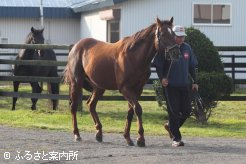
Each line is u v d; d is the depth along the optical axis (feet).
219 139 43.39
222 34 98.84
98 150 37.68
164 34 37.19
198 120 52.54
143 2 96.68
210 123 53.57
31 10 114.52
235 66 59.77
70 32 118.21
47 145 39.14
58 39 117.39
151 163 33.50
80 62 43.27
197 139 43.32
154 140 42.37
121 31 96.43
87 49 42.96
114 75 40.42
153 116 57.77
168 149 38.32
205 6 98.22
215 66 54.24
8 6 113.19
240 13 99.30
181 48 39.22
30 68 63.05
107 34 102.12
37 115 55.98
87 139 42.34
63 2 120.98
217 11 98.68
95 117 42.09
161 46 37.29
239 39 99.55
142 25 96.78
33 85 62.64
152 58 38.65
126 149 38.17
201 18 98.22
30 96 60.59
